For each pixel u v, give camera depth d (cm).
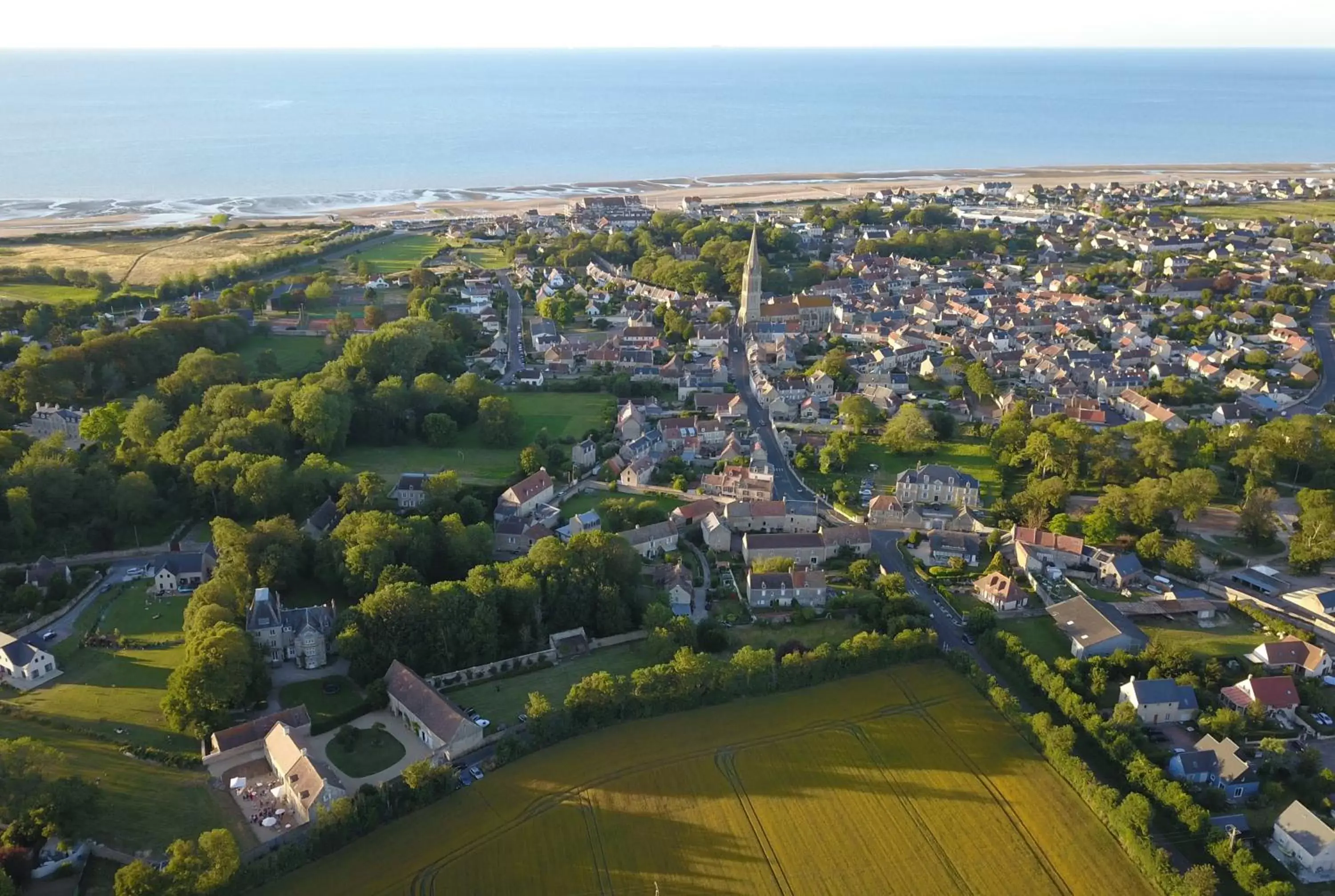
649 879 15512
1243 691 19862
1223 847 15725
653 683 19300
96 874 15162
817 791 17425
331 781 16575
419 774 16875
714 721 19325
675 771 17888
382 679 19712
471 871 15600
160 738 18438
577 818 16738
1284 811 16550
